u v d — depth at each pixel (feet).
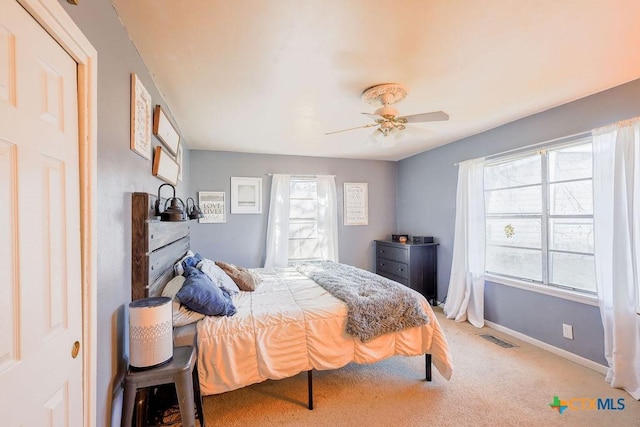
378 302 7.47
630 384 7.06
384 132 8.29
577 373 7.96
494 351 9.30
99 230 4.00
